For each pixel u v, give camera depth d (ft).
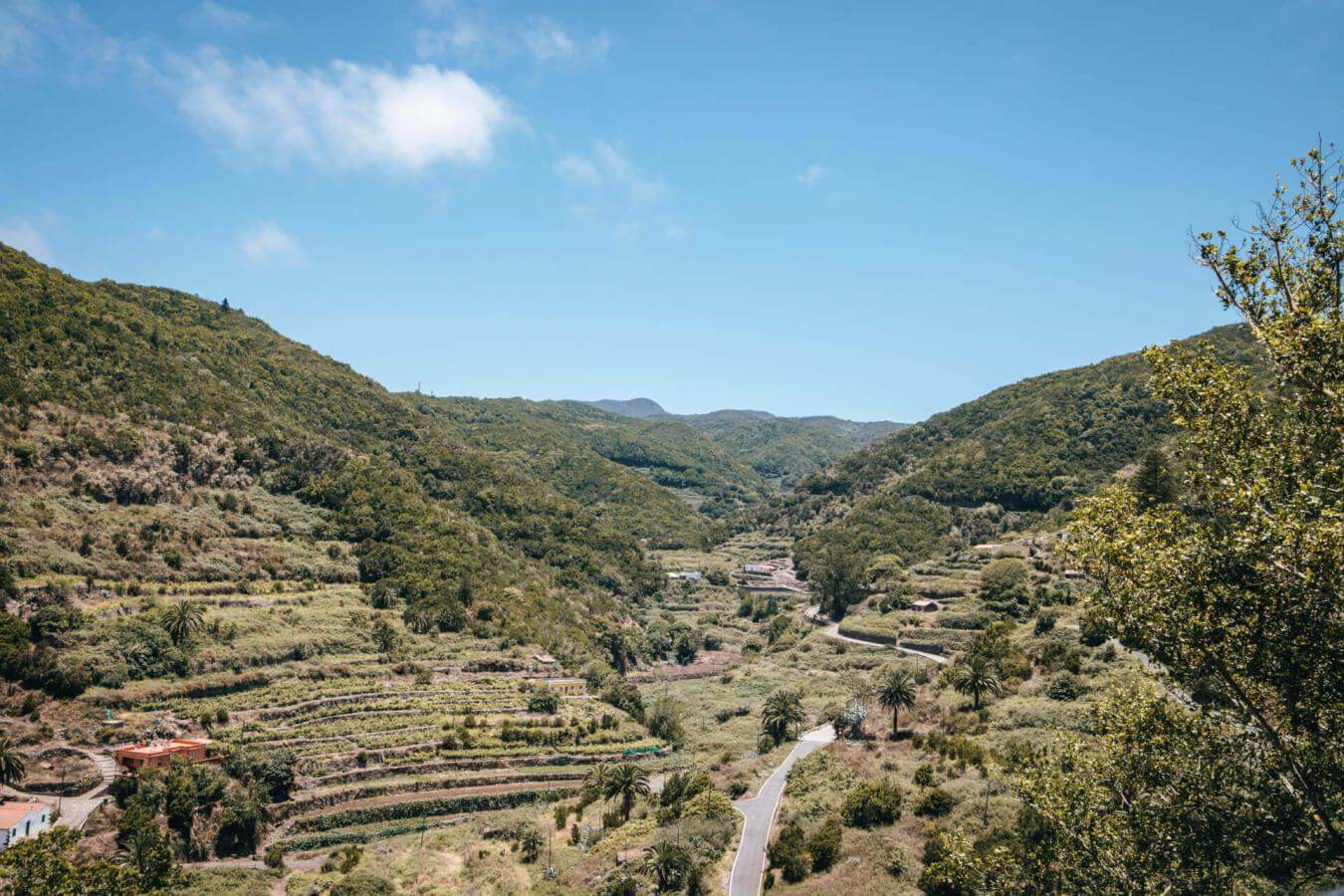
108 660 284.61
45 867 150.61
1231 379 80.07
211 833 234.38
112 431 402.52
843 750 258.16
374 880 217.97
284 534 438.40
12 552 306.55
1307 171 76.89
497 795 285.84
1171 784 84.79
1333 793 71.87
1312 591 68.39
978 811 181.37
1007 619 384.88
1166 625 78.02
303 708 313.94
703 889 179.01
